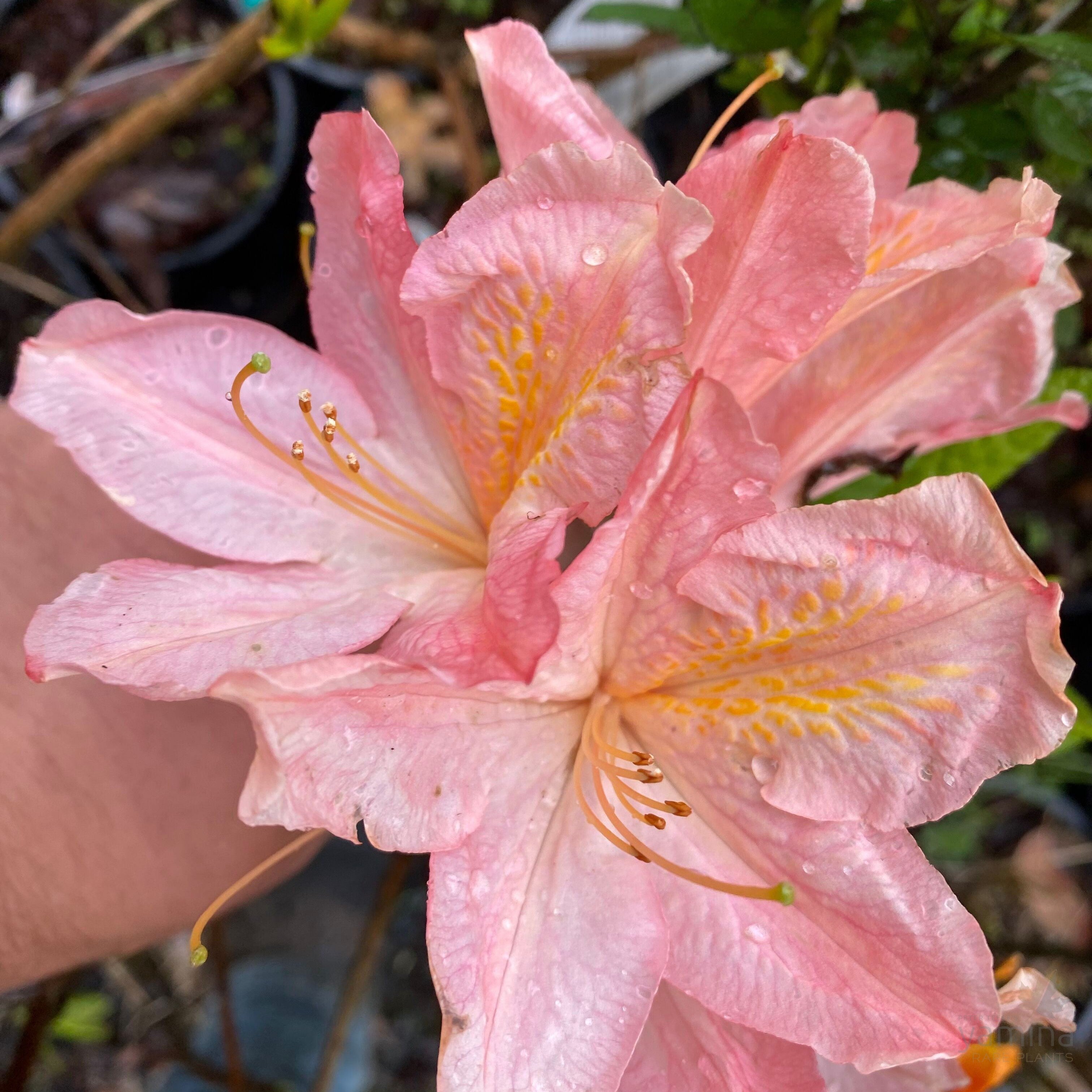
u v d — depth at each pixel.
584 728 0.11
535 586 0.08
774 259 0.09
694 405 0.08
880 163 0.11
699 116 0.27
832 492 0.13
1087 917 0.30
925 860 0.10
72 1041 0.28
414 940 0.30
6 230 0.18
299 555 0.11
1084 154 0.13
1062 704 0.09
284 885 0.30
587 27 0.23
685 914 0.10
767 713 0.10
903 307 0.11
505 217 0.09
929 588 0.09
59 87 0.27
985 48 0.13
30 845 0.11
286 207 0.29
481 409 0.10
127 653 0.09
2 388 0.26
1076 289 0.11
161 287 0.28
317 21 0.14
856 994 0.10
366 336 0.11
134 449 0.11
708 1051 0.11
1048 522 0.31
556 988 0.10
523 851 0.10
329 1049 0.19
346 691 0.09
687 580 0.10
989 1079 0.12
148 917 0.12
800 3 0.14
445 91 0.20
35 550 0.13
